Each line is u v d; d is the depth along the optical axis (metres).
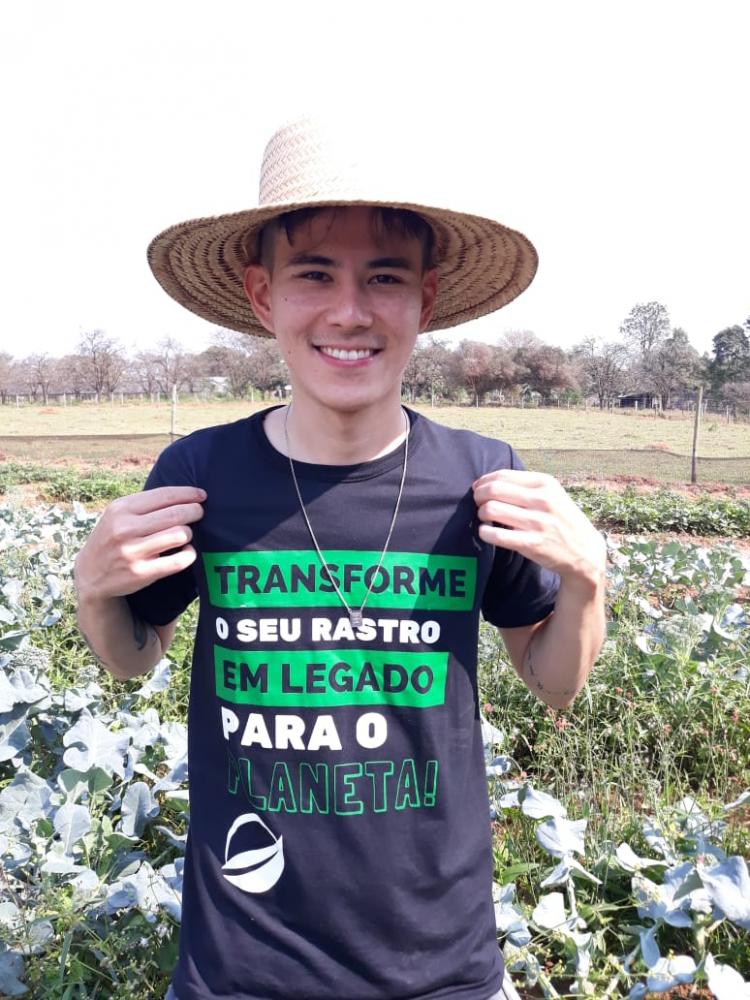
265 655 1.55
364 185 1.45
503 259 1.86
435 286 1.73
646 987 2.24
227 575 1.59
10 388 53.78
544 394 52.66
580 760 3.98
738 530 12.78
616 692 4.41
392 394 1.59
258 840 1.51
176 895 2.46
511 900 2.63
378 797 1.51
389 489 1.59
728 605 5.74
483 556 1.64
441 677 1.58
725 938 2.71
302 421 1.60
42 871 2.48
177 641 5.06
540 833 2.78
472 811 1.61
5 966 2.24
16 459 22.20
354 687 1.54
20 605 5.19
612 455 23.59
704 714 4.23
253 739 1.54
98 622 1.64
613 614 5.65
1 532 7.39
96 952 2.33
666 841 2.97
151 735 3.52
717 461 22.69
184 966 1.53
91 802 2.92
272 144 1.56
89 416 39.47
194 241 1.78
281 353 1.61
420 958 1.50
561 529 1.52
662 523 12.95
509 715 4.32
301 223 1.49
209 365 56.59
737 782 3.91
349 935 1.47
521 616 1.75
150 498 1.55
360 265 1.50
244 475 1.61
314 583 1.56
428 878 1.52
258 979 1.46
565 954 2.59
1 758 3.19
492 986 1.56
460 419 37.34
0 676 3.31
